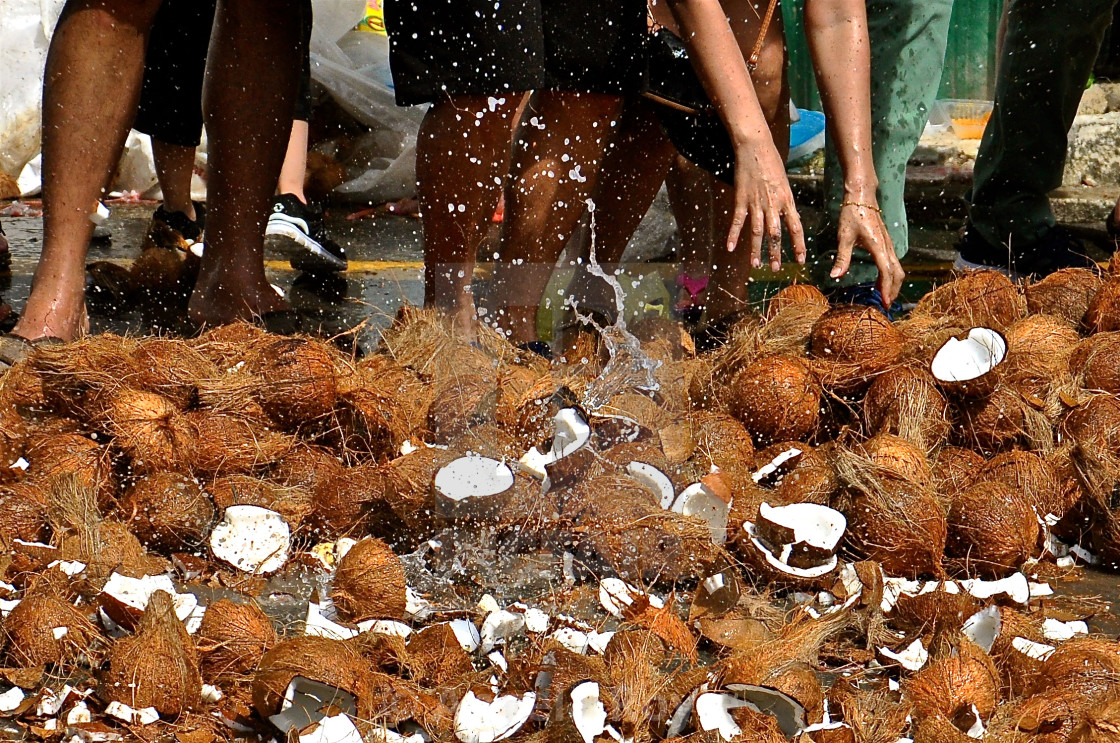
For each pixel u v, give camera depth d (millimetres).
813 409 2783
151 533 2375
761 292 5039
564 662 1799
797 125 7551
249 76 3818
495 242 5285
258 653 1938
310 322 4516
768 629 2070
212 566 2357
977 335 2797
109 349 2773
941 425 2758
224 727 1809
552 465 2381
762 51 3795
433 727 1763
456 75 3293
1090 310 3332
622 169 4102
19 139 7688
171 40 4875
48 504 2379
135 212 7520
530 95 3803
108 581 2090
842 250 3385
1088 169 7191
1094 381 2943
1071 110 4898
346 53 8500
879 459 2408
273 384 2682
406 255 6301
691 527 2258
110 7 3350
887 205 4457
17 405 2705
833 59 3381
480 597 2238
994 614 2029
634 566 2240
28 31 7578
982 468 2605
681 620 2117
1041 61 4746
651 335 2844
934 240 6730
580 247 4316
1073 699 1808
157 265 4883
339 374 2775
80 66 3369
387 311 4773
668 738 1731
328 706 1708
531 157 3449
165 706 1815
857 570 2174
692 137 3705
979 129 8352
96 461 2531
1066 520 2568
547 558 2336
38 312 3428
